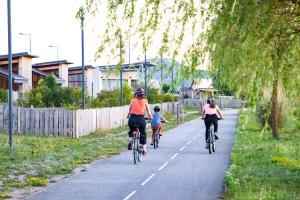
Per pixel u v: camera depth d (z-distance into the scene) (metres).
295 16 6.24
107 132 29.98
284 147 20.20
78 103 38.06
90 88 54.91
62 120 26.94
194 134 30.23
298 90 7.02
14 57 45.88
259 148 20.14
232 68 6.38
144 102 16.55
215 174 13.86
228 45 6.27
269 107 7.26
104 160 17.25
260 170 14.19
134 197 10.60
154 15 6.50
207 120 19.61
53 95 36.38
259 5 6.06
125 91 42.91
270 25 6.10
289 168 14.53
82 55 28.72
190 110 69.94
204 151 20.30
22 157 17.14
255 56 6.23
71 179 13.05
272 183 11.98
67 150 19.86
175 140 25.86
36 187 11.87
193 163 16.33
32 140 23.64
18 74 45.81
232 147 21.72
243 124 7.00
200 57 6.53
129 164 16.12
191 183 12.34
